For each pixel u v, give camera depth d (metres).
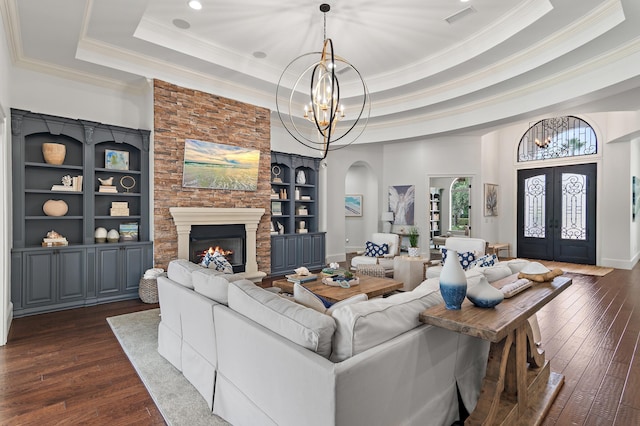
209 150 5.14
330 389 1.26
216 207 5.29
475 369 2.15
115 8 3.38
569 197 7.83
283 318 1.62
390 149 8.69
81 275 4.21
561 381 2.40
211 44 4.50
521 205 8.57
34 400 2.19
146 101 4.92
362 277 4.39
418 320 1.75
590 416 2.04
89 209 4.36
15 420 1.98
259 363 1.67
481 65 4.67
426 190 8.18
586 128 7.62
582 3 3.23
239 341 1.84
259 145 5.85
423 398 1.71
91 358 2.82
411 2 3.53
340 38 4.31
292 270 6.64
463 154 7.93
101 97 4.63
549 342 3.17
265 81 5.32
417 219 8.28
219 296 2.20
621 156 7.11
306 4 3.57
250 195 5.79
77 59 4.04
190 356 2.38
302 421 1.41
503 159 8.80
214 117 5.23
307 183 7.41
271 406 1.60
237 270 5.61
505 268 2.79
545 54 4.02
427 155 8.18
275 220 6.93
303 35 4.24
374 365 1.41
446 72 4.90
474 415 1.81
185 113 4.91
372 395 1.42
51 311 4.00
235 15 3.81
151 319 3.75
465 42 4.38
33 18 3.23
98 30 3.82
